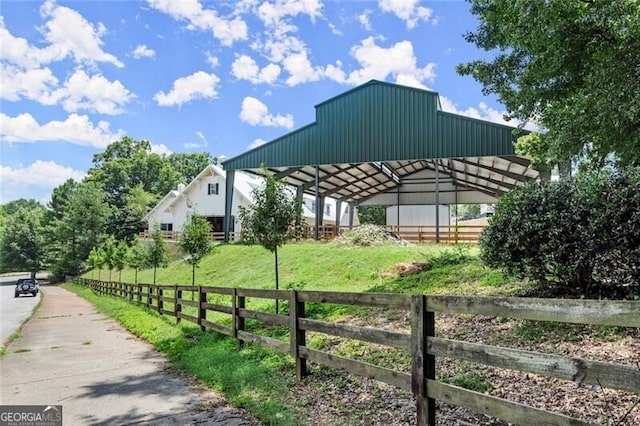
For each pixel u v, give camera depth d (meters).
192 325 9.17
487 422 3.03
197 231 15.18
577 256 4.62
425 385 2.99
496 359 2.54
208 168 35.88
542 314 2.37
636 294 4.43
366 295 3.75
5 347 8.27
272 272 15.36
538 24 6.12
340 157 21.47
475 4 8.38
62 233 52.72
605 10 5.52
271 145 23.30
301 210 9.62
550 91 7.35
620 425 2.67
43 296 29.86
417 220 33.69
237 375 4.93
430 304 3.02
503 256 5.30
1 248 66.31
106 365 6.24
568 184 5.02
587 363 2.11
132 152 70.81
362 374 3.72
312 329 4.52
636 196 4.25
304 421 3.49
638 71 5.11
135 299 16.86
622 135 5.70
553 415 2.21
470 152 18.78
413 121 20.05
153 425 3.66
